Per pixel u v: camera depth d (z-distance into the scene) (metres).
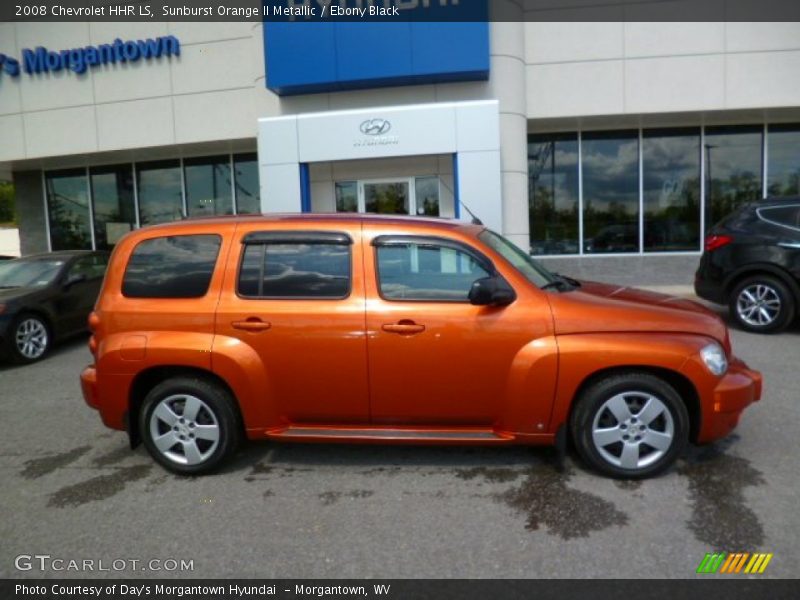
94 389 3.96
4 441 4.70
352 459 4.11
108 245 14.30
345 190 11.25
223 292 3.80
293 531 3.18
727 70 10.70
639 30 10.77
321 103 11.04
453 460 4.03
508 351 3.57
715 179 11.94
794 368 5.94
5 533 3.24
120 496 3.65
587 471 3.77
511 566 2.80
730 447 4.07
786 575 2.67
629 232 12.14
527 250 11.01
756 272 7.55
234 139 12.04
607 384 3.54
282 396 3.76
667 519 3.16
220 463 3.89
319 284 3.75
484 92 10.53
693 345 3.49
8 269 8.49
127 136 12.43
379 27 10.16
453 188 10.76
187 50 12.02
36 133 12.82
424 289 3.69
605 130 11.98
